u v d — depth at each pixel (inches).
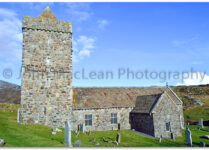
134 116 1267.2
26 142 688.4
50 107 1077.8
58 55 1133.7
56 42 1139.3
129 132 1145.4
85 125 1176.8
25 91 1045.2
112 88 1467.8
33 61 1076.5
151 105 1145.4
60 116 1091.9
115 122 1259.8
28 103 1042.7
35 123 1037.8
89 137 965.2
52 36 1133.7
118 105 1274.6
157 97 1166.3
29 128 937.5
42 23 1118.4
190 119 1891.0
